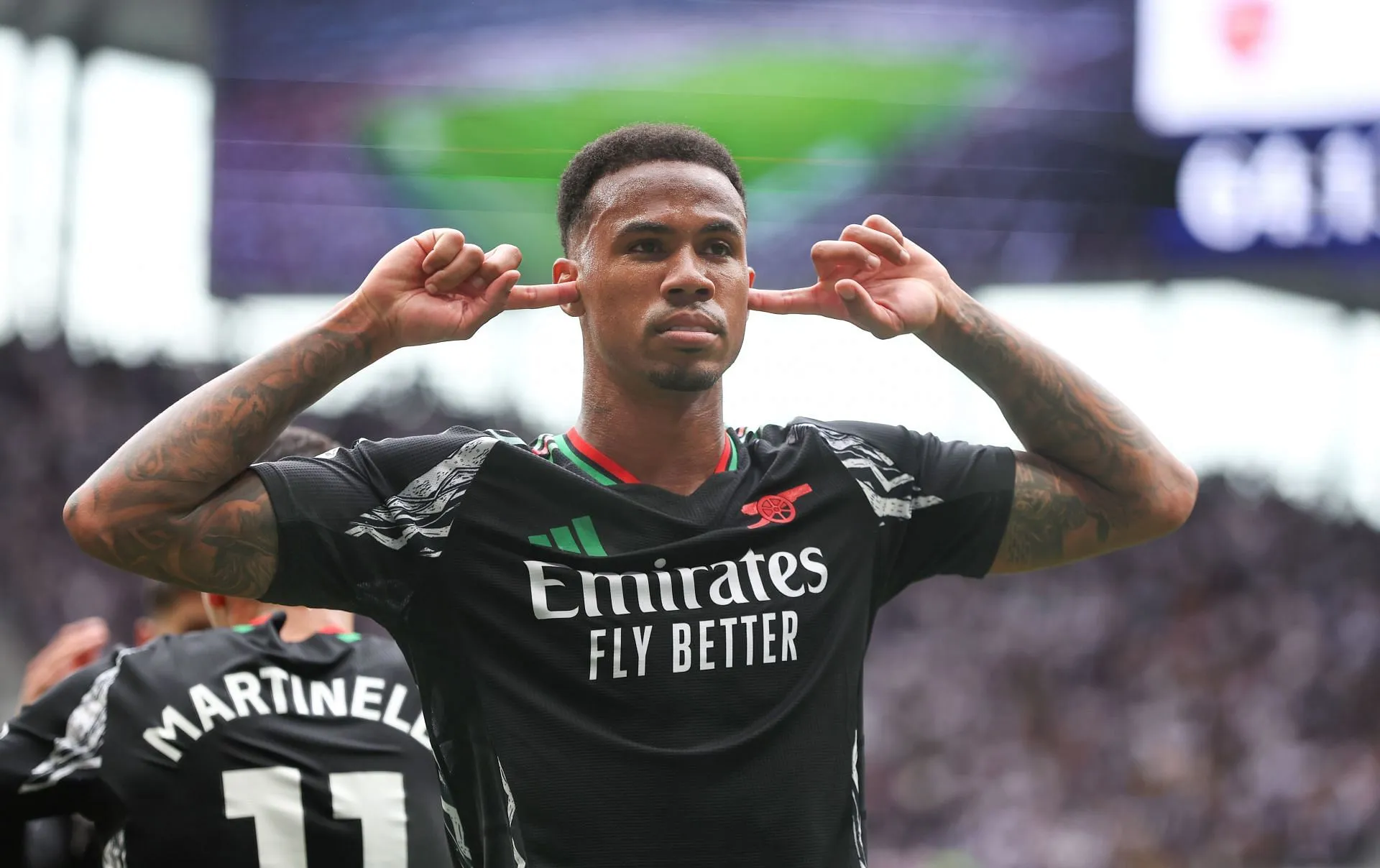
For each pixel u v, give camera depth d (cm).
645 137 487
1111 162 2988
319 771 615
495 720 439
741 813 430
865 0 2848
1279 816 3522
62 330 3447
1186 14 2962
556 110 2781
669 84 2798
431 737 462
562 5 2761
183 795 602
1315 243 3031
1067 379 511
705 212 465
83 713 618
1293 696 3769
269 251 2873
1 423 3400
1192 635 3909
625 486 473
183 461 438
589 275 475
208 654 630
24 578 3294
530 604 445
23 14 3155
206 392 451
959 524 506
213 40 2741
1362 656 3856
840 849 448
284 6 2738
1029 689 3819
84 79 3253
